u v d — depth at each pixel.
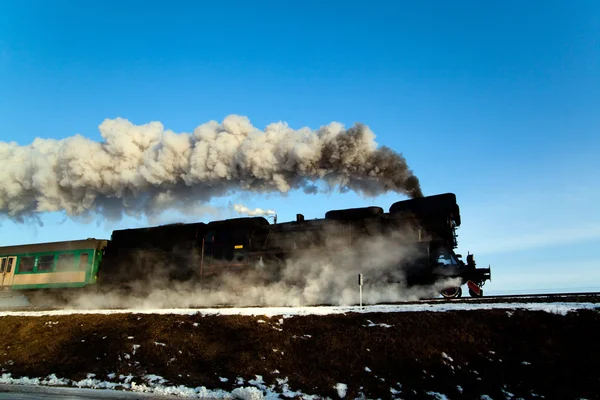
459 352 10.54
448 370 10.09
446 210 17.61
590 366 9.53
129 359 12.71
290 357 11.48
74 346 14.09
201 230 22.47
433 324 11.60
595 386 9.04
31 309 23.19
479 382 9.62
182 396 10.48
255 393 10.08
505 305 12.24
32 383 12.40
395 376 10.18
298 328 12.66
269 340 12.29
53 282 25.39
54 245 26.25
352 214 19.09
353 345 11.36
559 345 10.29
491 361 10.17
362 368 10.56
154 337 13.53
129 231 24.62
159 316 15.07
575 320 10.91
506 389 9.37
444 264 16.88
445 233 17.33
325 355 11.22
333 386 10.10
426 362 10.39
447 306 12.72
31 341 15.16
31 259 26.70
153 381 11.48
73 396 10.48
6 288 26.61
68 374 12.57
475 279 16.56
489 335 10.90
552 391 9.08
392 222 18.17
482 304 12.72
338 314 13.02
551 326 10.89
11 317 17.77
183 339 13.17
